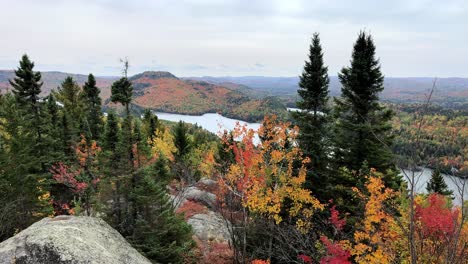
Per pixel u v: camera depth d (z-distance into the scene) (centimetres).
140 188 1580
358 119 1947
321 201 2077
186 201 2970
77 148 3194
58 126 3722
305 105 2106
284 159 1978
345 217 1747
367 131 1820
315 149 2064
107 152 1666
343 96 2016
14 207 2192
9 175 2283
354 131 1945
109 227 1405
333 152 2128
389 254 1188
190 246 1959
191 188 3291
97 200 1666
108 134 1783
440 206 1178
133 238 1532
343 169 1959
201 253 2100
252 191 1844
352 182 1919
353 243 1630
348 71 2005
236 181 1961
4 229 2086
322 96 2066
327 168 2081
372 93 1941
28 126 2861
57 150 3341
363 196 1580
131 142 1675
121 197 1630
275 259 2000
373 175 1709
